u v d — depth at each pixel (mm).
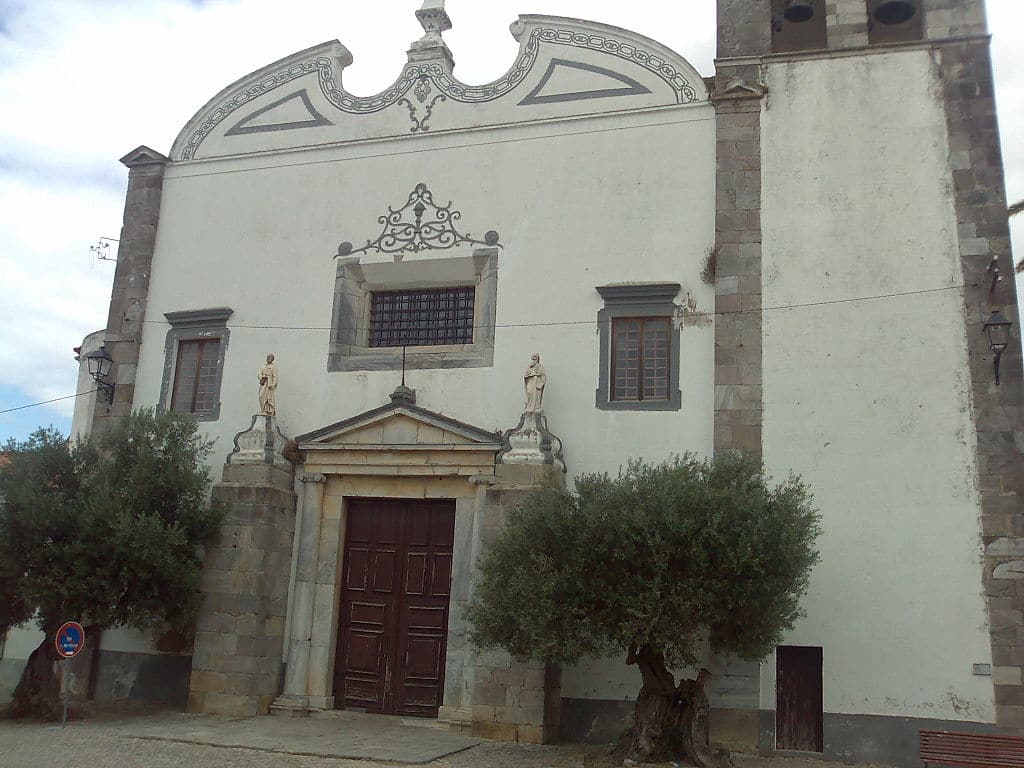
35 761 12430
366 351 18625
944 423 15234
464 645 16172
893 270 16016
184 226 20188
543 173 18125
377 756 13062
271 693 16812
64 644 14602
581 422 16797
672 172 17422
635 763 12992
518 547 13562
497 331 17641
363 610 17266
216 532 16938
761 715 14828
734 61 17531
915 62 16797
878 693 14586
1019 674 14086
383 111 19516
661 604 12516
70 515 16000
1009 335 15172
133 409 19438
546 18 18859
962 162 16172
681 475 13523
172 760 12594
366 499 17734
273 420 17891
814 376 15898
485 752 13797
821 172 16703
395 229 18797
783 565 12930
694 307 16750
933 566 14781
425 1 20203
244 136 20328
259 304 19234
